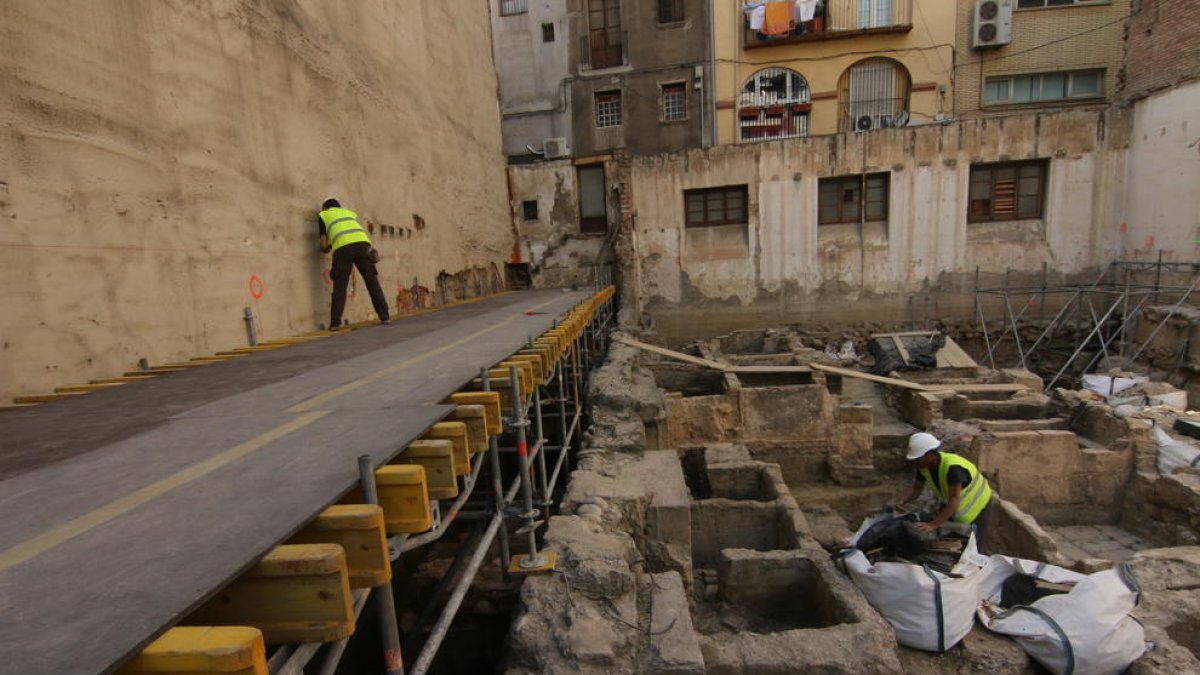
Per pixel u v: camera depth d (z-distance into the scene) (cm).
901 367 1278
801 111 1948
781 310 1582
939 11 1838
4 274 397
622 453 643
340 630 169
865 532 519
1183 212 1284
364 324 795
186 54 560
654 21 1972
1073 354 1366
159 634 132
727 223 1591
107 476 233
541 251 1691
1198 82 1240
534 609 352
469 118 1373
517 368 386
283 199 702
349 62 858
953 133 1458
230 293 609
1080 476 866
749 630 505
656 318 1627
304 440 266
